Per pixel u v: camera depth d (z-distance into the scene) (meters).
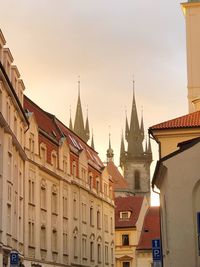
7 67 48.00
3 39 45.59
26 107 62.44
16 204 48.69
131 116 199.25
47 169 60.06
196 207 31.81
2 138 42.72
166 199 33.09
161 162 32.66
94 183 79.38
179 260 31.30
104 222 82.81
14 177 48.22
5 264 42.75
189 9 57.75
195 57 56.81
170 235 31.69
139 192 193.62
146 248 99.44
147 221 105.81
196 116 42.47
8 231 44.78
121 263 100.00
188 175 32.16
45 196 59.69
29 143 55.56
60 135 67.62
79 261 69.38
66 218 65.81
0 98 42.34
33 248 55.09
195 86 56.19
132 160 196.38
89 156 80.56
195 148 32.38
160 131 41.34
